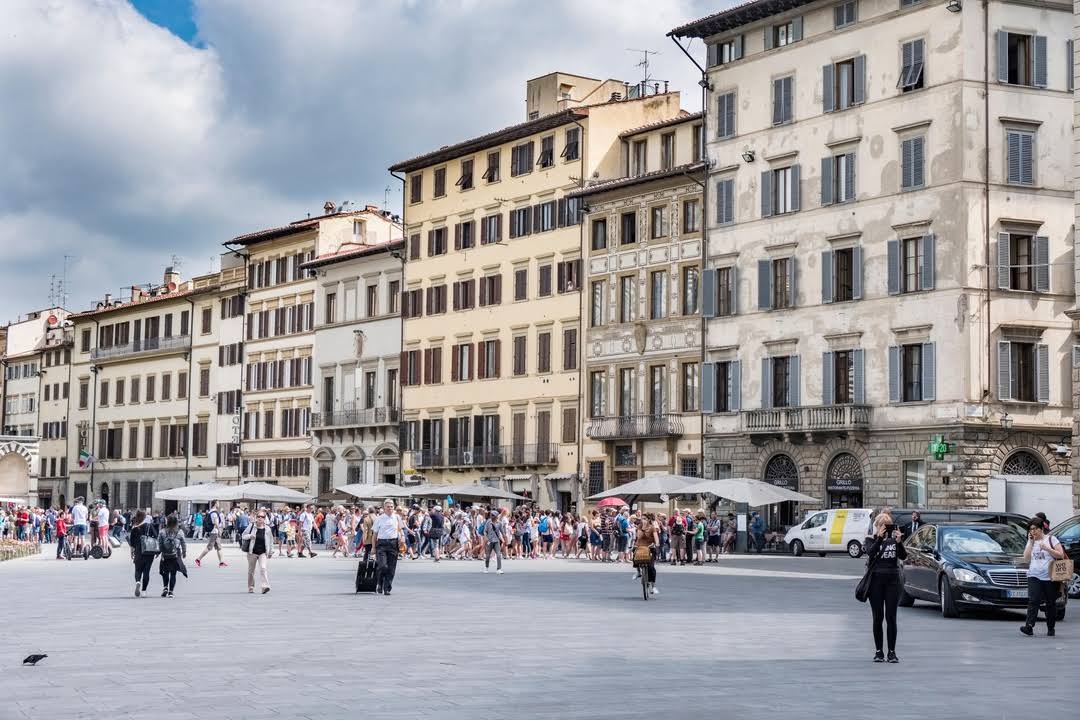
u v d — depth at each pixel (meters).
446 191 92.50
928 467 60.97
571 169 81.88
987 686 18.58
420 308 94.19
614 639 24.89
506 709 16.05
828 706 16.48
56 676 19.14
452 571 51.84
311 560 62.16
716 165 72.75
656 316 76.38
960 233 60.19
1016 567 30.19
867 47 65.00
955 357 60.19
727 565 56.16
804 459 67.19
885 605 21.80
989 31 61.19
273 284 108.94
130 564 58.25
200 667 20.25
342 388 101.00
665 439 75.12
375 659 21.38
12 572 50.78
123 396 126.19
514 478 85.06
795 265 68.31
